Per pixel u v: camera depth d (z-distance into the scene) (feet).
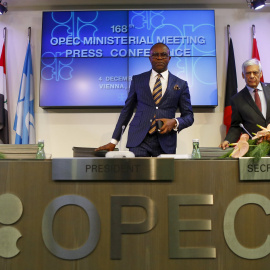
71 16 14.07
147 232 4.70
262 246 4.70
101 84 13.79
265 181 4.82
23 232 4.72
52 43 13.94
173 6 14.35
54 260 4.68
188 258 4.66
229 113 13.57
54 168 4.75
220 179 4.81
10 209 4.73
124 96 13.76
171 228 4.69
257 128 10.36
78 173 4.75
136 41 13.97
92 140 13.85
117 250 4.67
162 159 4.77
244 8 14.37
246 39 14.28
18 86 14.10
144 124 8.90
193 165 4.81
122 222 4.72
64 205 4.75
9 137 13.87
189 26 13.99
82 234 4.71
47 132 13.88
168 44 13.92
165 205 4.75
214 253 4.66
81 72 13.84
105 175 4.75
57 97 13.70
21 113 13.48
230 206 4.75
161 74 9.37
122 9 14.32
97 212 4.72
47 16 14.05
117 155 6.10
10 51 14.20
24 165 4.81
